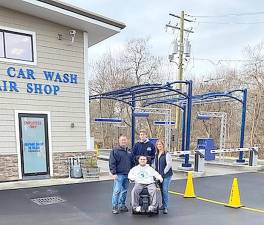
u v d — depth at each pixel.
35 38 11.62
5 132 10.95
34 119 11.50
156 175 7.46
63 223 6.84
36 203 8.46
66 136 12.11
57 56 12.05
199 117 20.19
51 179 11.45
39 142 11.57
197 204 8.59
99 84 38.22
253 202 8.94
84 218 7.19
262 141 30.52
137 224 6.79
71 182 11.26
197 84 39.69
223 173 14.35
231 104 33.91
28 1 10.61
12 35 11.23
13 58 11.20
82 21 11.84
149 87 14.12
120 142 7.66
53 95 11.91
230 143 32.47
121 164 7.59
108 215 7.42
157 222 6.93
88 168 11.71
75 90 12.41
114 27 12.55
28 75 11.41
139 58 38.72
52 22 11.98
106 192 9.79
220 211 7.93
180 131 26.56
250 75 34.50
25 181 10.95
